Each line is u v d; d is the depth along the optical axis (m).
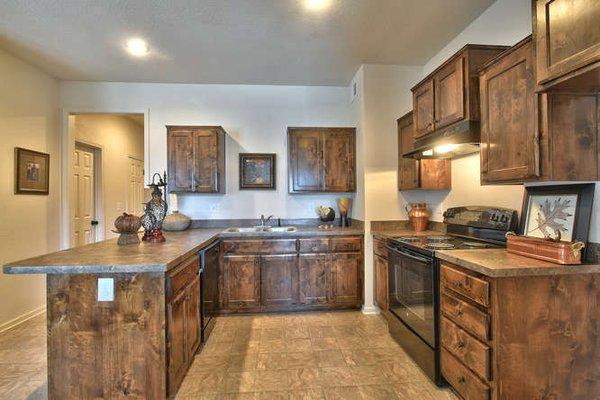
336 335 2.84
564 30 1.39
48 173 3.50
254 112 3.96
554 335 1.57
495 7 2.35
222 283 3.31
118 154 4.94
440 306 2.02
